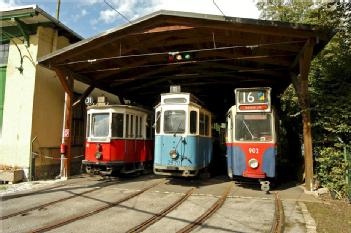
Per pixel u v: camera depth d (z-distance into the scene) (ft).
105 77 49.62
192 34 36.11
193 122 38.11
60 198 30.04
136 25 34.96
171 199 29.50
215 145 51.44
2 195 31.71
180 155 36.65
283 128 52.06
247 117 35.29
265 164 33.60
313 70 39.96
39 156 43.78
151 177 44.55
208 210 25.31
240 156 34.65
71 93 44.11
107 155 41.14
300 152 43.60
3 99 45.50
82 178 43.78
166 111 38.22
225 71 51.26
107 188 35.17
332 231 20.49
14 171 40.11
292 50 35.32
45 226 21.15
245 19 31.32
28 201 28.94
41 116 44.78
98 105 43.04
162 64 45.01
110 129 41.55
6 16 42.57
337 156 32.42
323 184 33.68
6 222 22.31
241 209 26.04
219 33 35.17
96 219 23.04
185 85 59.47
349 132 33.01
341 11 34.88
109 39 37.01
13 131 43.96
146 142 48.96
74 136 53.16
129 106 44.09
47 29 46.14
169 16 33.65
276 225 21.65
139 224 21.77
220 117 67.67
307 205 27.40
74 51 38.83
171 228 21.06
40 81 44.86
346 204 27.84
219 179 43.09
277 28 31.65
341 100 33.73
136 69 49.08
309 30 30.66
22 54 45.24
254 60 40.81
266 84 55.77
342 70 36.19
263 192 33.19
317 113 35.22
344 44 37.86
